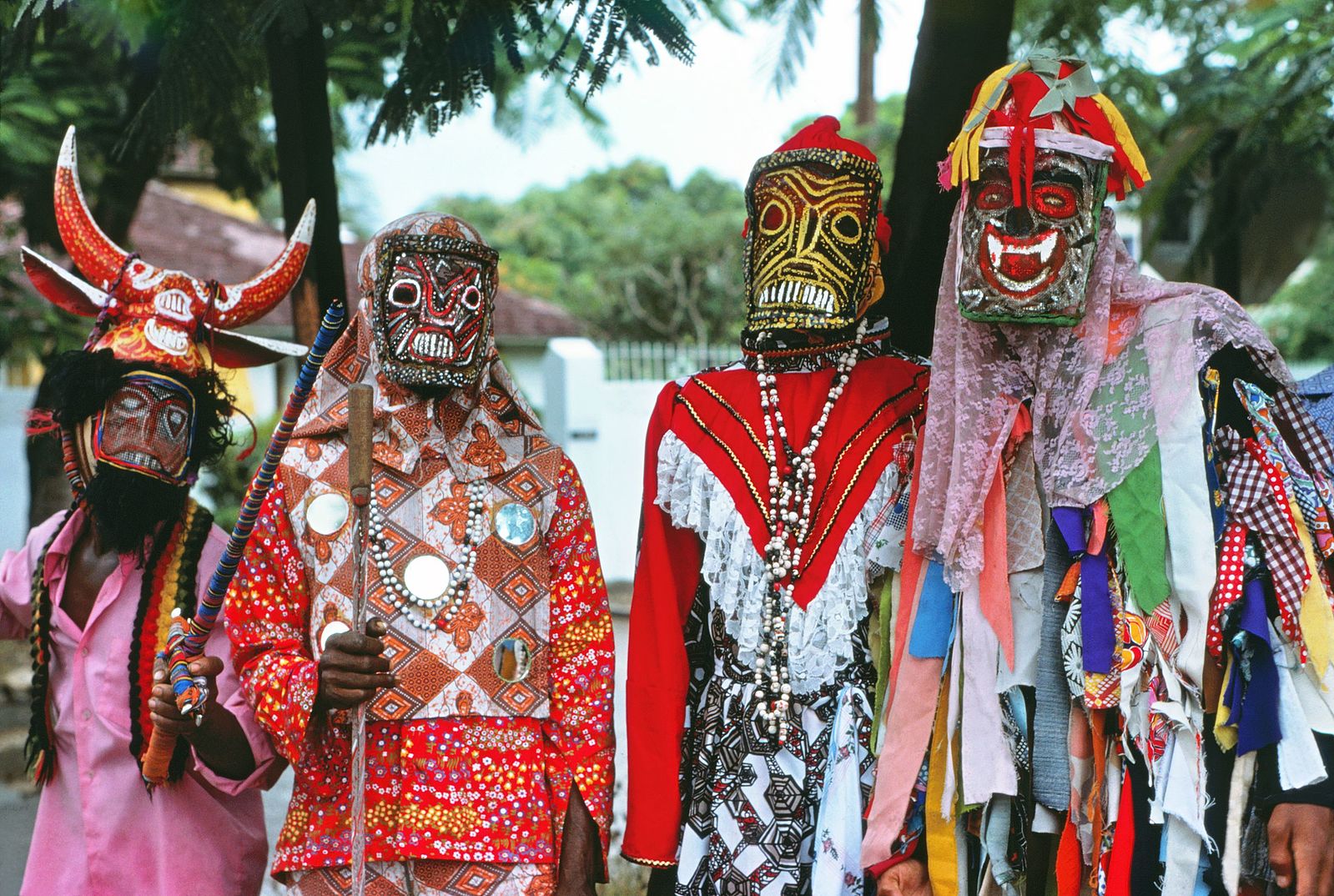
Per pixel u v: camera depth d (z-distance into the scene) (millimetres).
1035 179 2674
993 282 2674
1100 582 2689
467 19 3363
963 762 2719
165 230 14570
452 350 2836
